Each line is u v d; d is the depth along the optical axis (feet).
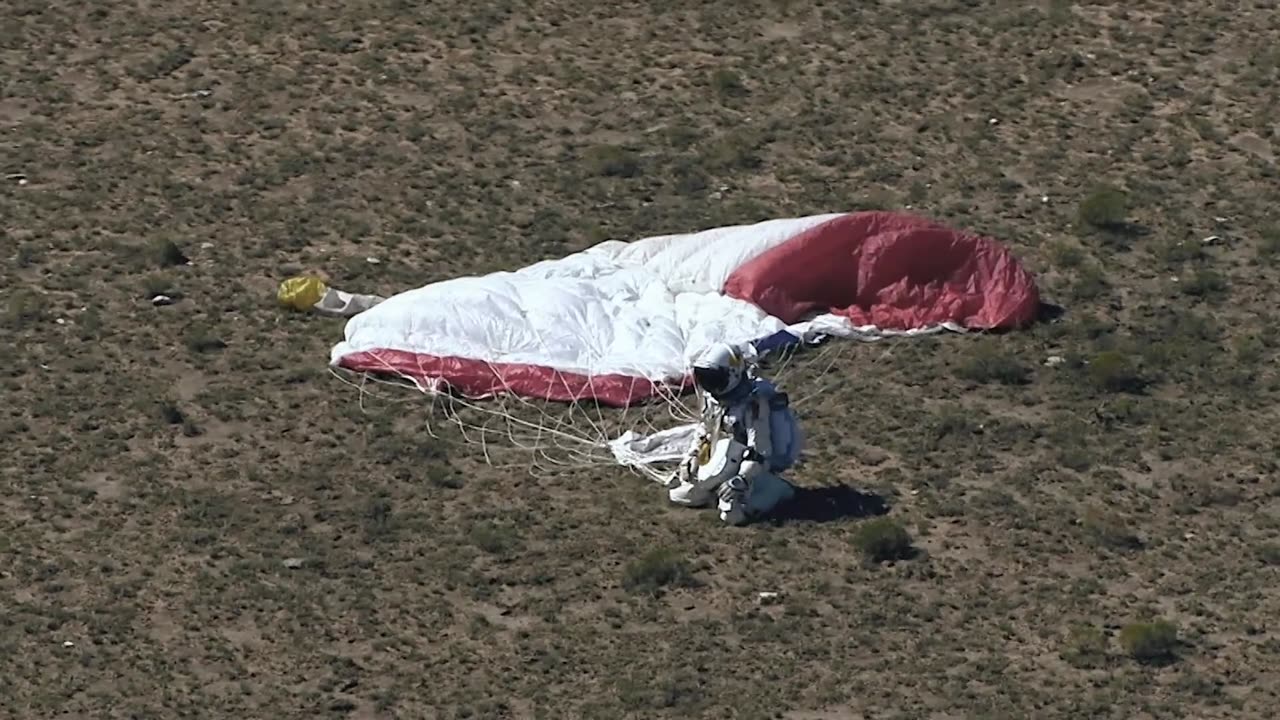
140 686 256.93
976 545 287.07
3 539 285.43
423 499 296.10
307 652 263.90
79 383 324.39
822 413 317.22
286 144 400.06
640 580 276.41
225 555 282.97
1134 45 432.66
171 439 310.04
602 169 389.60
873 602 274.57
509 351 321.93
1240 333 344.28
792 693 255.91
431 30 437.99
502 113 409.69
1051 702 255.29
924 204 380.99
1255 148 399.65
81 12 445.78
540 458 305.32
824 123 406.41
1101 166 393.91
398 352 323.57
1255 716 253.85
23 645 263.90
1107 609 274.57
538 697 254.68
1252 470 307.17
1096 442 312.91
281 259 361.30
